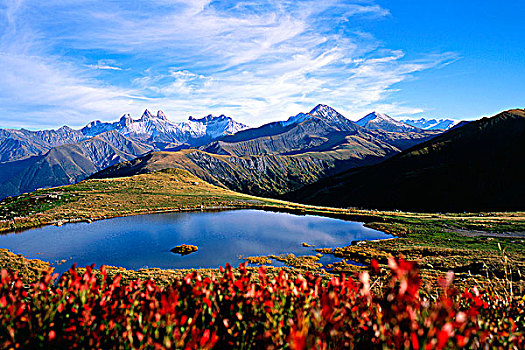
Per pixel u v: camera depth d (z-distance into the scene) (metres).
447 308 3.26
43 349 3.92
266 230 64.06
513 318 5.06
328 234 59.56
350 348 3.64
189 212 91.19
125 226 68.69
